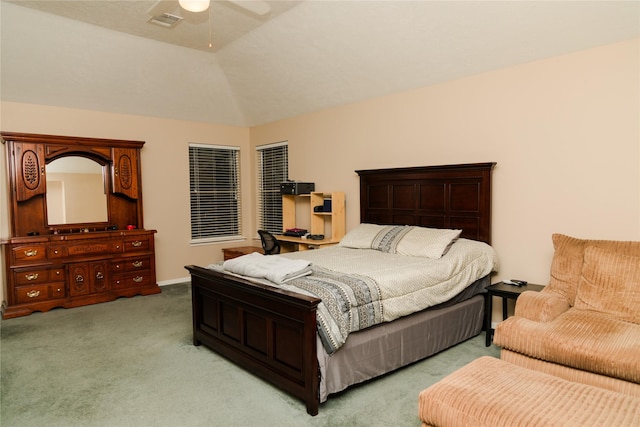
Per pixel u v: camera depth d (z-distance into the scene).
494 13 2.99
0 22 3.66
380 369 2.65
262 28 4.05
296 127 5.61
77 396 2.53
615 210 2.94
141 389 2.61
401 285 2.75
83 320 4.04
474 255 3.39
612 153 2.93
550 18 2.88
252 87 5.32
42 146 4.50
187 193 5.87
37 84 4.40
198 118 5.87
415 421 2.21
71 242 4.50
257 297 2.62
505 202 3.53
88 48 4.21
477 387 1.75
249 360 2.75
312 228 5.08
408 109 4.22
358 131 4.76
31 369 2.92
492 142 3.58
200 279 3.27
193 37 4.31
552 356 2.24
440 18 3.19
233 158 6.45
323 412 2.31
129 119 5.29
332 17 3.59
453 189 3.80
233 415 2.29
